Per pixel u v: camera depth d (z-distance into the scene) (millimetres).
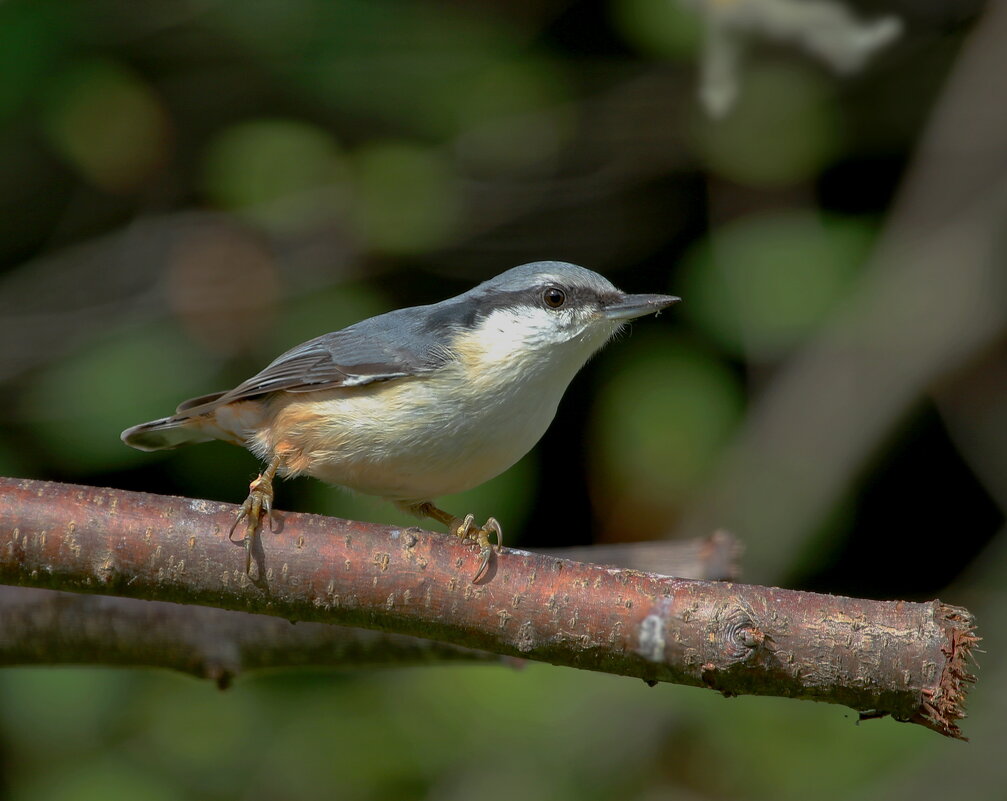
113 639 6332
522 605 4852
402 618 4953
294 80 11508
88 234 11812
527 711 9234
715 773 9352
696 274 10891
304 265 11039
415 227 11078
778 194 11633
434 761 9102
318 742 9219
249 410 6730
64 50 10562
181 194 11797
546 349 6488
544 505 11281
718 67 10672
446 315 6562
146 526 4953
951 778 9312
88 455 9906
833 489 10992
